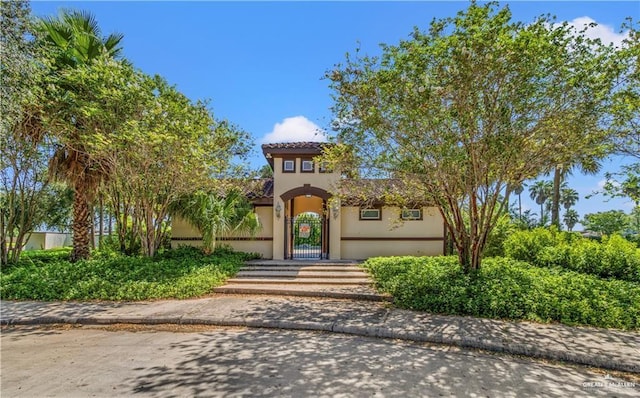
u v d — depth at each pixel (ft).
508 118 24.09
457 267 34.81
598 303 25.17
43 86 33.81
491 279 30.50
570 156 26.48
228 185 46.42
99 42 38.19
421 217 52.80
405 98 25.20
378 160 31.96
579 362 18.16
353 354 19.08
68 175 39.58
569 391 14.82
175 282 34.12
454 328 22.95
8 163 41.27
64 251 58.18
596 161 28.19
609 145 25.44
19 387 14.88
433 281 31.04
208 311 27.53
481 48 22.12
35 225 54.95
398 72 24.75
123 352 19.51
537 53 22.00
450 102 25.08
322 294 32.91
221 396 13.99
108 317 25.99
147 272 36.42
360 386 14.96
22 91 26.40
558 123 24.50
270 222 52.29
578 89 23.59
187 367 17.13
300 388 14.74
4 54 23.50
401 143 29.01
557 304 25.32
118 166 37.17
